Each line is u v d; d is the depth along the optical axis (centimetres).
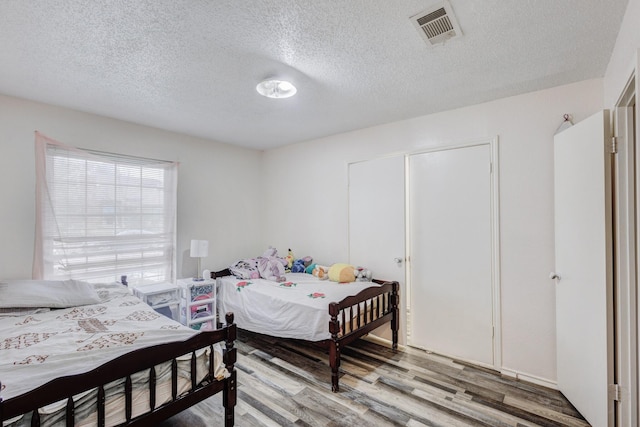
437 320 297
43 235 262
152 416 151
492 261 265
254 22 158
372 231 341
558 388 229
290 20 156
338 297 276
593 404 186
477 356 274
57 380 122
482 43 179
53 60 197
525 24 161
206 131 358
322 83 231
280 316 284
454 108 283
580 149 198
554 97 237
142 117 307
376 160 337
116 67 206
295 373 261
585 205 193
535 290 245
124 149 317
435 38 173
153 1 142
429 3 144
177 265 360
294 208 420
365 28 163
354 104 274
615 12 152
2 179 249
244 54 190
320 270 358
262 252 455
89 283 272
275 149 445
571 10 150
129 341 167
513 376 253
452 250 288
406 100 265
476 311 274
